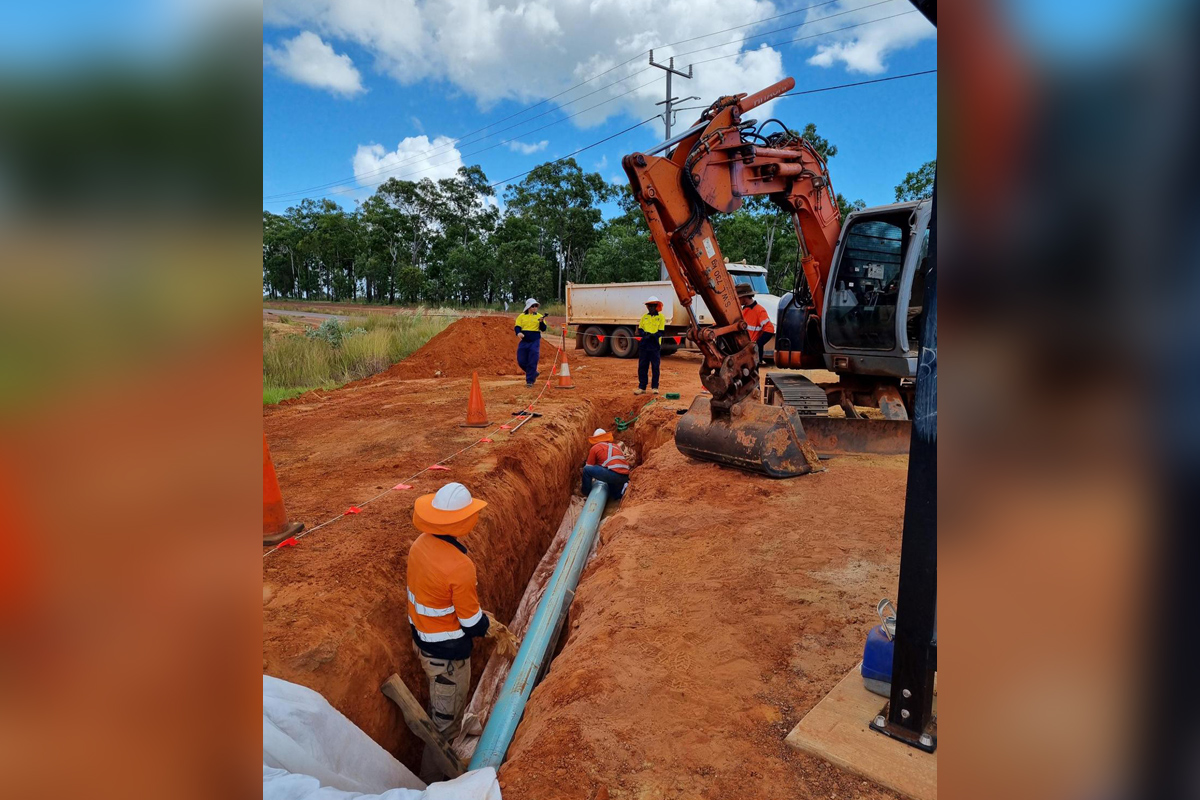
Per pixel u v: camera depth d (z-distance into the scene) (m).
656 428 10.95
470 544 6.25
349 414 11.25
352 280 69.25
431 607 4.48
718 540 5.54
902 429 8.00
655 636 4.09
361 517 6.10
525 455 8.80
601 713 3.37
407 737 4.67
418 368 17.34
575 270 58.62
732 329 7.22
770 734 3.15
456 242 62.31
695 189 6.60
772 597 4.50
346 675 4.14
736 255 35.31
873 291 8.19
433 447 8.85
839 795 2.77
